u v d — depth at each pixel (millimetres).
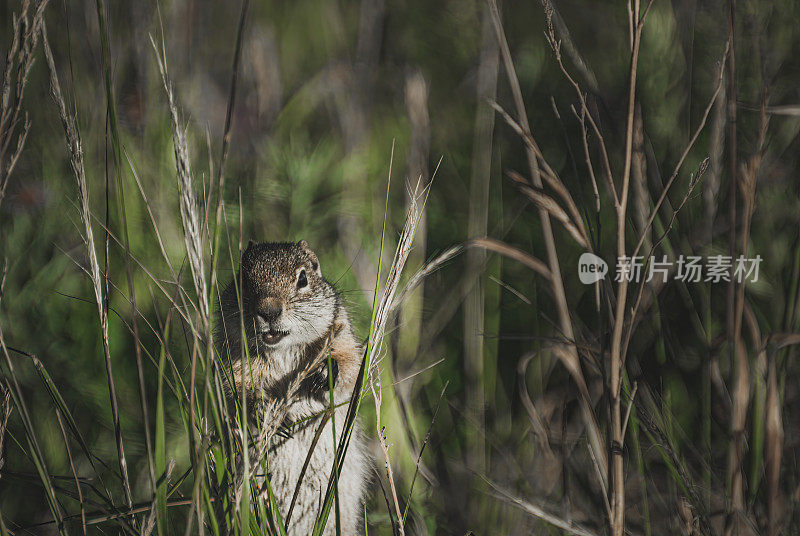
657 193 8750
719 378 7766
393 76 16375
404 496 8336
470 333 9383
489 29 11023
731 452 6551
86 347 10008
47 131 12055
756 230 9109
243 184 12375
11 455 8445
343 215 11703
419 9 17391
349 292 10023
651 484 8062
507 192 12492
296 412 7734
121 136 11336
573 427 9375
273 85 15070
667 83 10352
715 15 10180
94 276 5297
